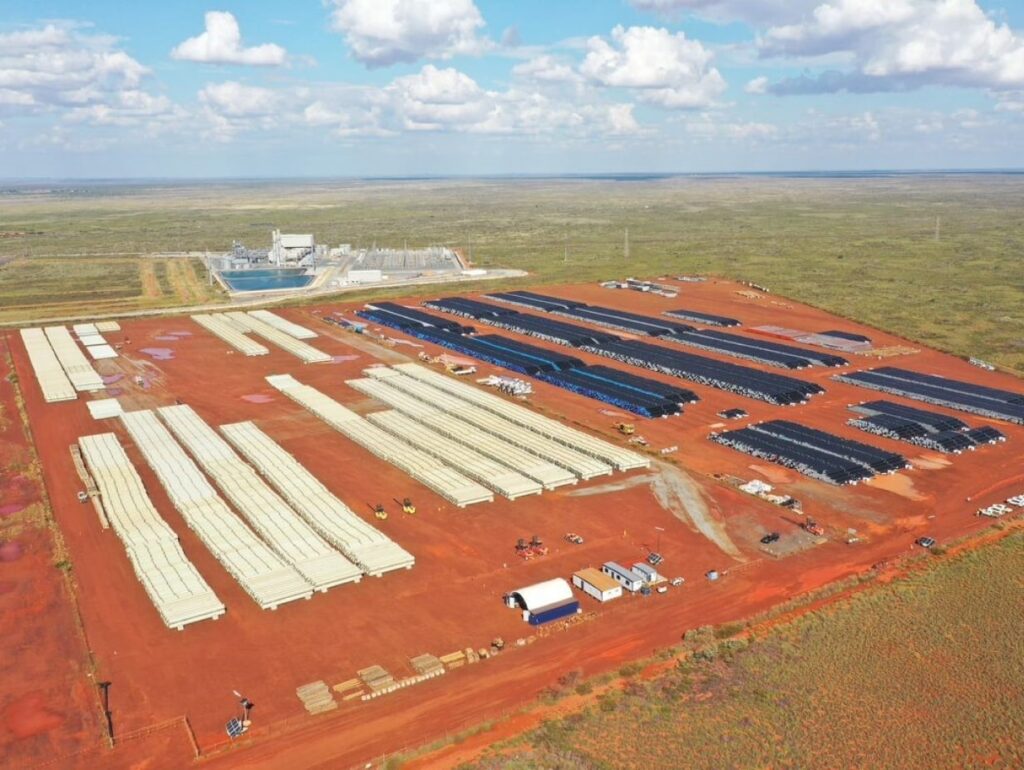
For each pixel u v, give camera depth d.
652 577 59.81
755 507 73.50
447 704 46.34
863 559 63.75
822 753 41.44
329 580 59.16
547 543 66.62
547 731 43.66
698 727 43.78
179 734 43.81
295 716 45.16
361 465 84.81
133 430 94.12
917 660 49.72
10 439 92.62
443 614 55.91
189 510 72.19
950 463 84.19
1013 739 42.25
